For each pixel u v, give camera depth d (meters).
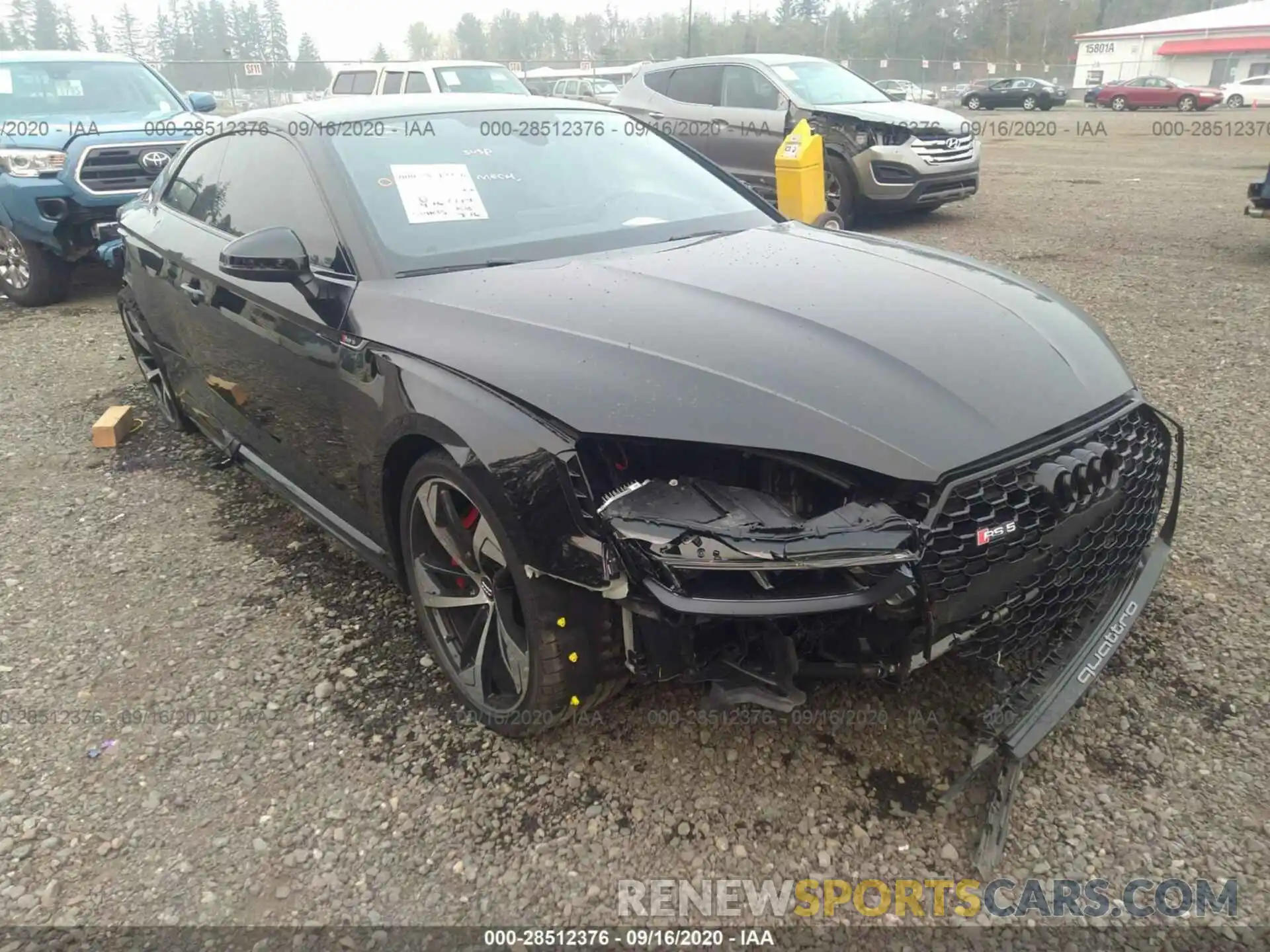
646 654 2.16
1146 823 2.21
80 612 3.31
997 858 2.12
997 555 2.06
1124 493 2.35
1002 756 2.21
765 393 2.11
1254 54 52.22
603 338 2.33
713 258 2.94
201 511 4.10
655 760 2.46
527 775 2.44
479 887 2.13
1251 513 3.57
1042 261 8.16
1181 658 2.75
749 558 1.89
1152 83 38.03
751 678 2.08
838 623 2.03
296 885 2.15
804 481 2.06
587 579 2.06
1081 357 2.48
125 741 2.64
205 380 3.95
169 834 2.31
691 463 2.08
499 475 2.19
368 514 2.93
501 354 2.37
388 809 2.36
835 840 2.21
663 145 3.95
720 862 2.16
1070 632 2.45
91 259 7.85
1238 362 5.33
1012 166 16.05
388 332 2.64
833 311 2.46
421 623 2.80
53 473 4.55
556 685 2.25
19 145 7.34
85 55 8.77
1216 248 8.55
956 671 2.69
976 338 2.38
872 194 9.85
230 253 2.79
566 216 3.25
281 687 2.85
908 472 1.98
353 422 2.78
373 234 2.94
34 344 6.77
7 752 2.61
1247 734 2.46
